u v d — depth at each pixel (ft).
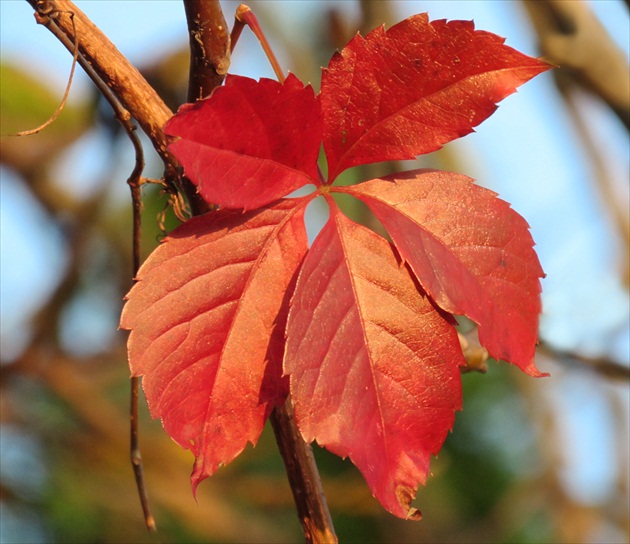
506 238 1.97
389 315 1.95
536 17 2.74
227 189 1.93
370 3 3.34
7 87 3.22
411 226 1.96
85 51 2.03
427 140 1.97
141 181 2.11
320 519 2.06
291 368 1.92
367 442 1.93
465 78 1.96
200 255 1.95
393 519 3.95
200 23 1.99
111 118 3.50
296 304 1.93
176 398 1.93
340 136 1.97
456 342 1.95
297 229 1.97
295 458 2.07
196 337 1.94
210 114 1.91
